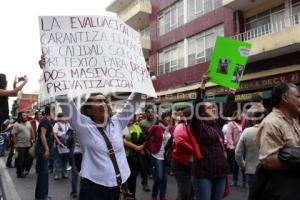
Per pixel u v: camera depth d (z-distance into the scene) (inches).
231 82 197.0
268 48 576.7
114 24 163.0
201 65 821.2
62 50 154.5
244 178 365.7
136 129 307.7
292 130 128.2
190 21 876.6
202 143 191.8
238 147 215.6
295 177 122.6
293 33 534.9
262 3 664.4
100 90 151.6
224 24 753.0
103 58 155.7
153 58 1042.1
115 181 141.6
